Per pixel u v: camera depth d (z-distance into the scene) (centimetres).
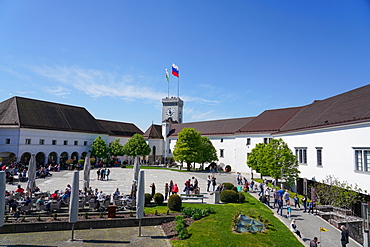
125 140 8206
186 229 1628
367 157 2264
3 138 4859
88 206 2073
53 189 2803
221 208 2162
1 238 1419
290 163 3259
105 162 5825
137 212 1549
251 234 1570
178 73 10831
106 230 1628
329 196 2427
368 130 2248
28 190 2117
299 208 2483
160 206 2153
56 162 5522
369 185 2186
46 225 1566
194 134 5844
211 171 5541
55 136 5466
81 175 4228
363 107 2575
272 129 5219
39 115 5462
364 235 1670
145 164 7525
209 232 1562
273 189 3130
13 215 1745
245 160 5691
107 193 2694
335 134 2734
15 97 5444
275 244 1460
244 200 2500
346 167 2530
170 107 10619
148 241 1452
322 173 2969
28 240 1403
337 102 3475
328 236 1755
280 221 1947
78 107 6731
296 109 5406
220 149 6588
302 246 1489
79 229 1620
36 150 5084
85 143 6144
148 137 7925
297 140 3684
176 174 4834
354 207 2327
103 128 6894
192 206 2195
